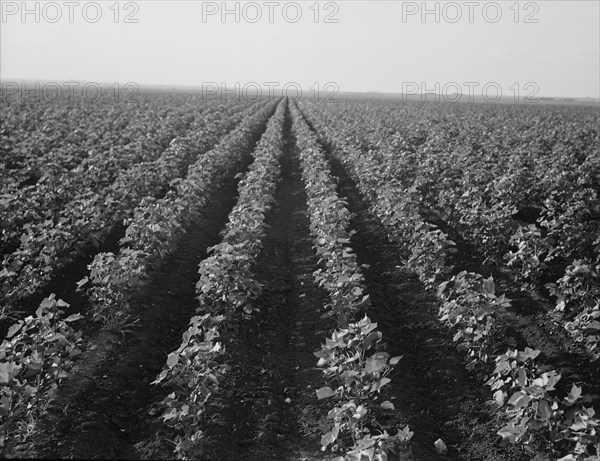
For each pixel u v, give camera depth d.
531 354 8.05
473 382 10.00
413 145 31.08
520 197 18.83
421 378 10.47
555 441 7.59
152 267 13.66
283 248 17.16
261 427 8.83
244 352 10.82
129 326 11.31
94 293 10.98
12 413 7.90
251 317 11.93
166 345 11.20
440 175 21.45
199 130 33.56
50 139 27.53
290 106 89.50
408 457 6.82
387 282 14.45
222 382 9.73
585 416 7.09
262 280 14.18
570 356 10.64
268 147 28.91
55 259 12.88
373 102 111.75
